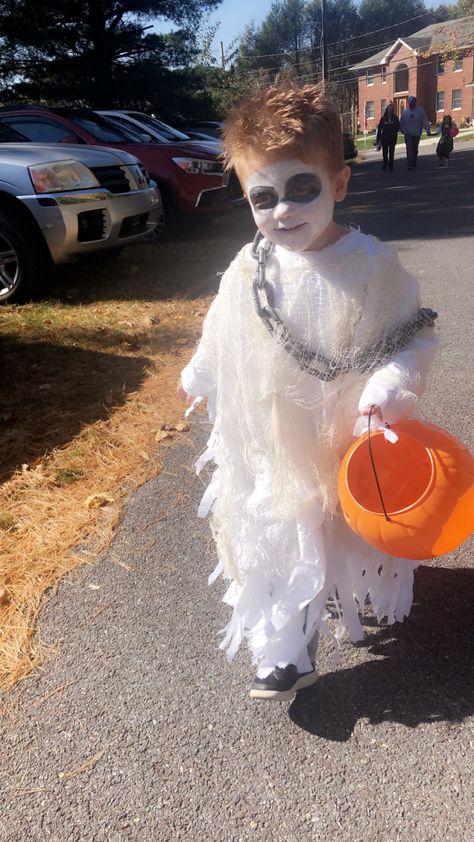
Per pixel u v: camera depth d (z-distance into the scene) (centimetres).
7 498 356
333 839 187
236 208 1076
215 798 201
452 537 187
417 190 1608
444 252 874
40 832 196
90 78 2745
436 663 240
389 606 238
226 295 209
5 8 2555
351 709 225
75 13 2633
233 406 213
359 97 6638
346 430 207
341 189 199
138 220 760
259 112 184
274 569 212
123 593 287
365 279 195
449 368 484
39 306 685
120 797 204
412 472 206
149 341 580
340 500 199
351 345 197
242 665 247
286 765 209
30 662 255
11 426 434
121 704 235
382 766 205
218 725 224
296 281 197
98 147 767
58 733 226
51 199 661
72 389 486
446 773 201
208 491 236
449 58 5038
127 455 394
